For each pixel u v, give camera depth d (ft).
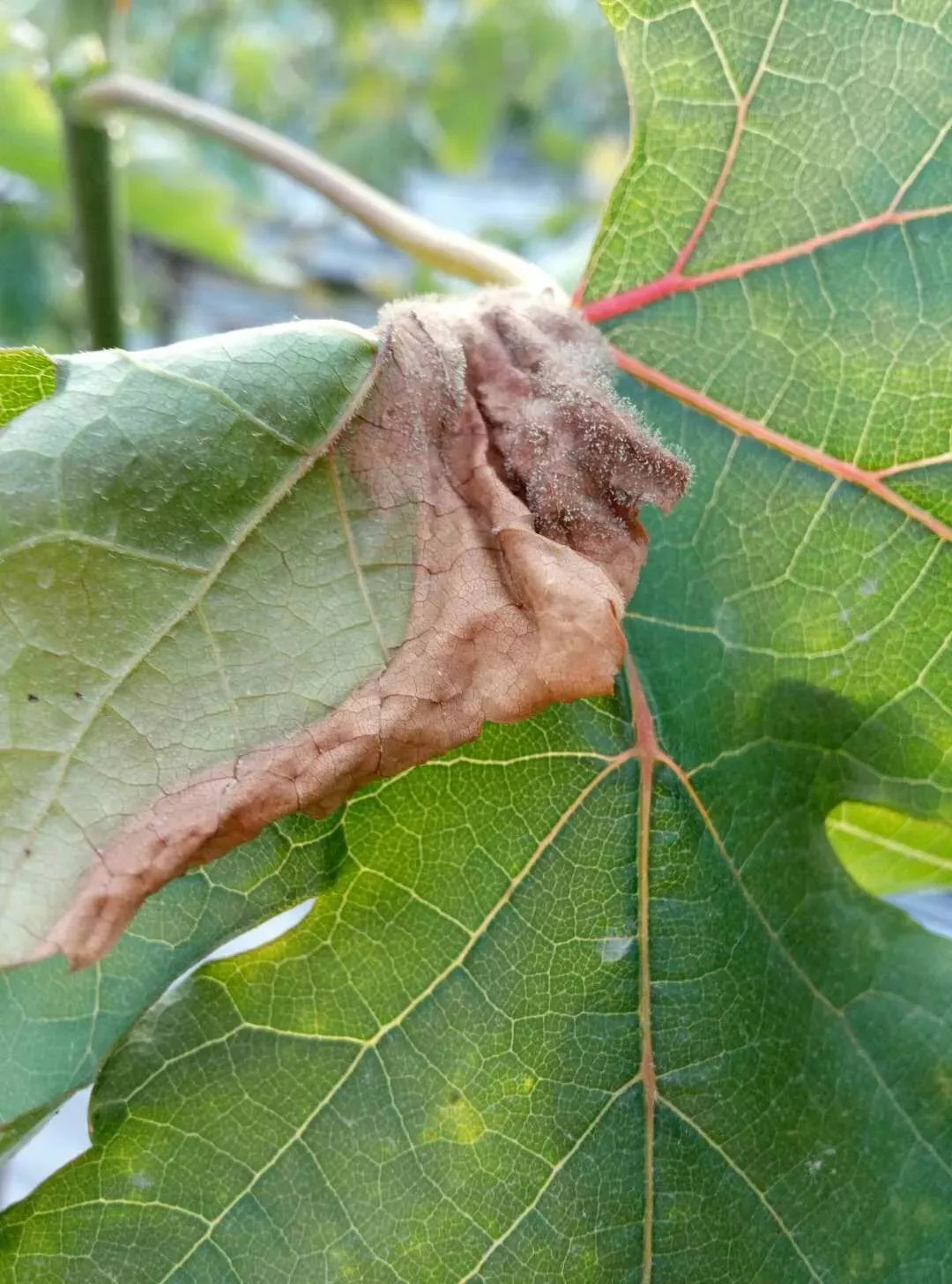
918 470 0.36
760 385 0.36
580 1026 0.34
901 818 0.44
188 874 0.32
